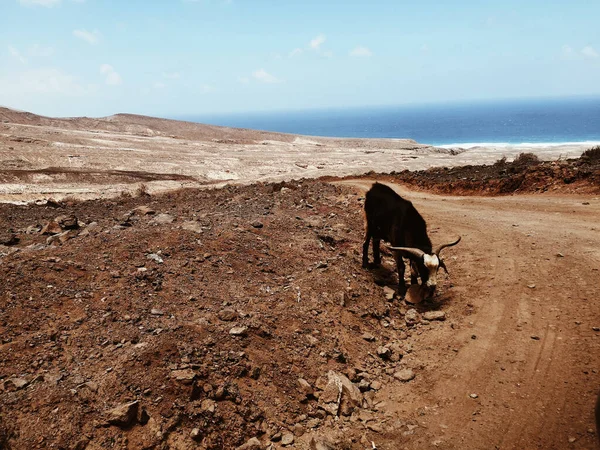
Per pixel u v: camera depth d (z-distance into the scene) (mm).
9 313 5973
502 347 6668
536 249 10734
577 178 18703
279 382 5469
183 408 4656
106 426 4285
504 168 24672
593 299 7621
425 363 6457
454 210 17297
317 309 7316
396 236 8570
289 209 15188
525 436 4809
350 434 4977
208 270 8406
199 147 81438
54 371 4988
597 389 5379
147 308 6566
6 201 29453
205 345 5648
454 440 4852
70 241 9578
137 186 40469
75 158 54844
